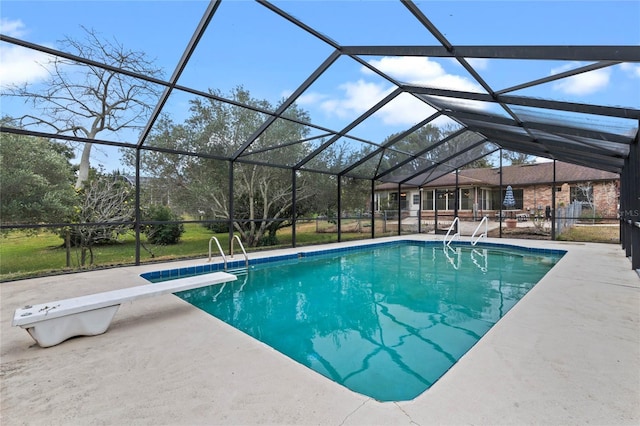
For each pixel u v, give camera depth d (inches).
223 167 340.2
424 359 121.5
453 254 367.2
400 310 180.4
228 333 116.2
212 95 210.7
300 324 161.8
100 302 115.2
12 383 82.7
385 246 425.4
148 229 332.8
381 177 475.5
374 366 116.1
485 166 904.3
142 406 71.8
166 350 101.7
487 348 97.9
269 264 302.5
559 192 589.0
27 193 246.5
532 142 301.9
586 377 80.9
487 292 215.2
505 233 510.6
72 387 80.4
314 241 433.1
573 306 140.9
